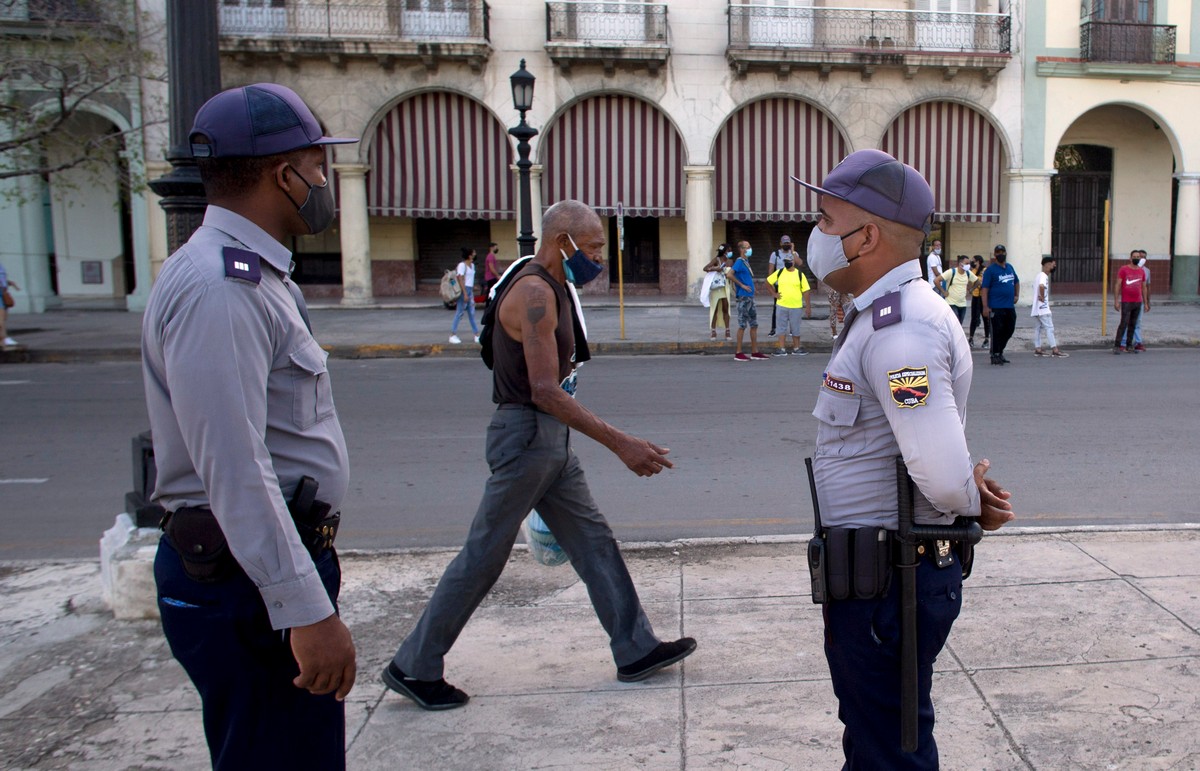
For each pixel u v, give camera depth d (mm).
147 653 3877
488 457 3365
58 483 7309
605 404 10555
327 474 2057
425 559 5066
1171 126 24422
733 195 24078
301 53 22078
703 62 23141
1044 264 14953
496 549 3328
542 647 3895
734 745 3072
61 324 19453
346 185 22953
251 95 1980
